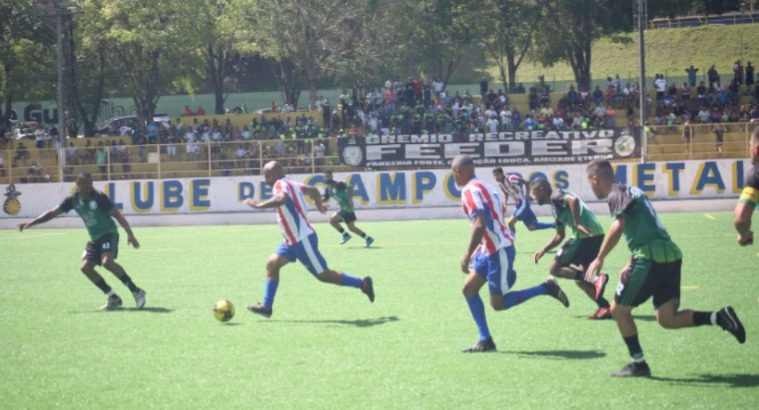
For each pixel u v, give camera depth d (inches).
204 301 480.7
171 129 1573.6
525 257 668.1
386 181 1269.7
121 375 305.4
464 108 1576.0
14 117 2030.0
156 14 1745.8
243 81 2596.0
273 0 1727.4
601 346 331.0
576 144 1267.2
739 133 1278.3
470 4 1831.9
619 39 1899.6
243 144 1347.2
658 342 334.3
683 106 1552.7
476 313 329.1
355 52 1765.5
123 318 427.2
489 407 253.9
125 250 821.9
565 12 1795.0
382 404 260.2
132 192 1323.8
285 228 407.2
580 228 404.8
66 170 1366.9
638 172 1227.9
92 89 1841.8
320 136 1512.1
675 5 1895.9
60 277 616.1
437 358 318.3
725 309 272.1
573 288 493.4
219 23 1829.5
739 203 259.1
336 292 501.4
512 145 1275.8
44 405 269.7
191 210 1309.1
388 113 1598.2
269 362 320.2
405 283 531.2
